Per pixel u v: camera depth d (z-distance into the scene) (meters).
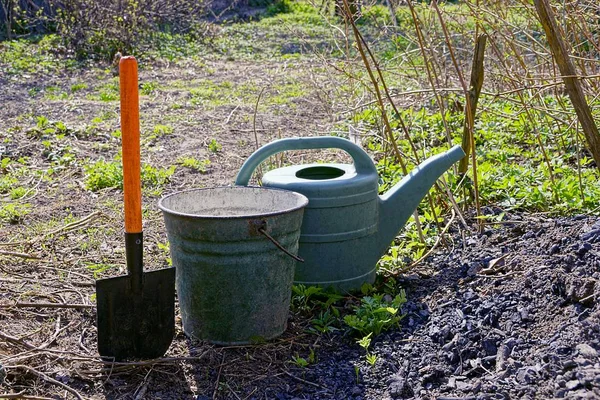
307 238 3.57
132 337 3.08
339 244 3.59
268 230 3.07
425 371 3.04
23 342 3.15
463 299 3.53
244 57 14.59
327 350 3.30
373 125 6.94
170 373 3.09
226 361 3.17
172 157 7.15
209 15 19.80
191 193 3.39
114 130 8.05
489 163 5.38
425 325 3.39
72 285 3.95
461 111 7.00
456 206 4.31
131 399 2.91
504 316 3.29
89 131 7.83
